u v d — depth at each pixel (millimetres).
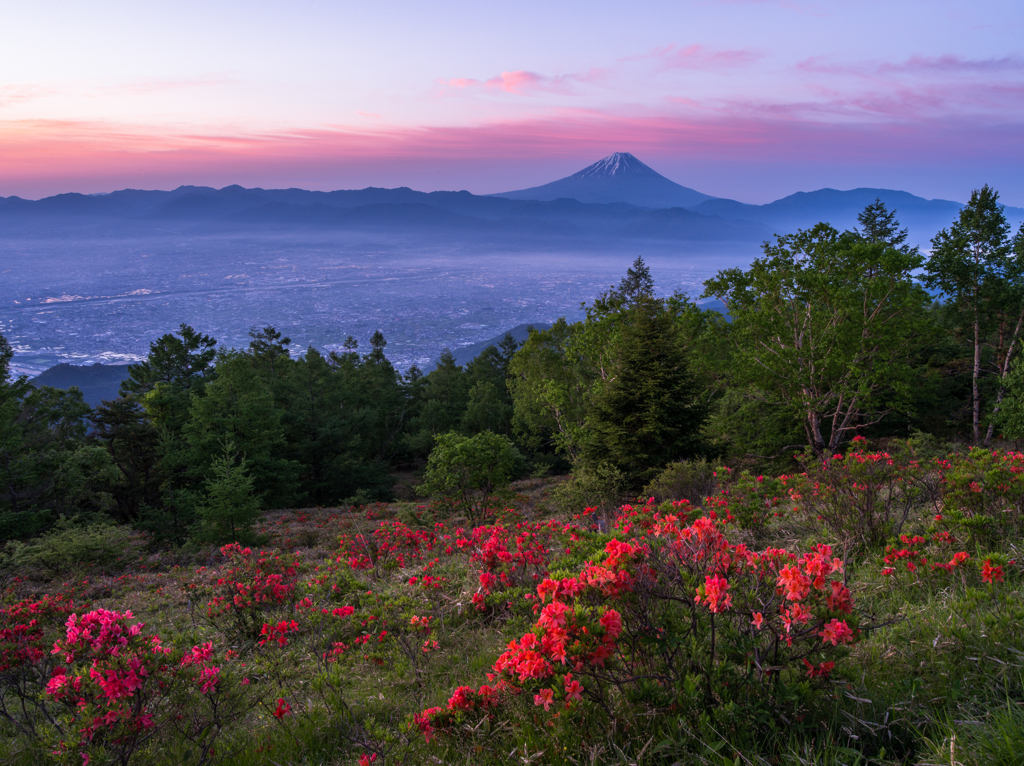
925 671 3199
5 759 4047
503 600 6203
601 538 5980
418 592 7520
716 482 14391
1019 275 23062
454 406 60438
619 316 32094
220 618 7590
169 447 25281
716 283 27531
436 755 3211
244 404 28688
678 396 21047
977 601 3961
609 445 21359
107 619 3596
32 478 24172
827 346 23219
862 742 2586
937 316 29250
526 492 28484
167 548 20531
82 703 3385
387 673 5156
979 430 25156
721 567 3277
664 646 2963
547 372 39062
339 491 39500
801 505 7930
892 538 5465
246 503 18766
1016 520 5652
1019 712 2467
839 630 2621
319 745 3730
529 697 3291
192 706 4273
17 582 14680
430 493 18812
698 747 2602
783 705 2758
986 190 23406
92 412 27578
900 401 23844
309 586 8898
